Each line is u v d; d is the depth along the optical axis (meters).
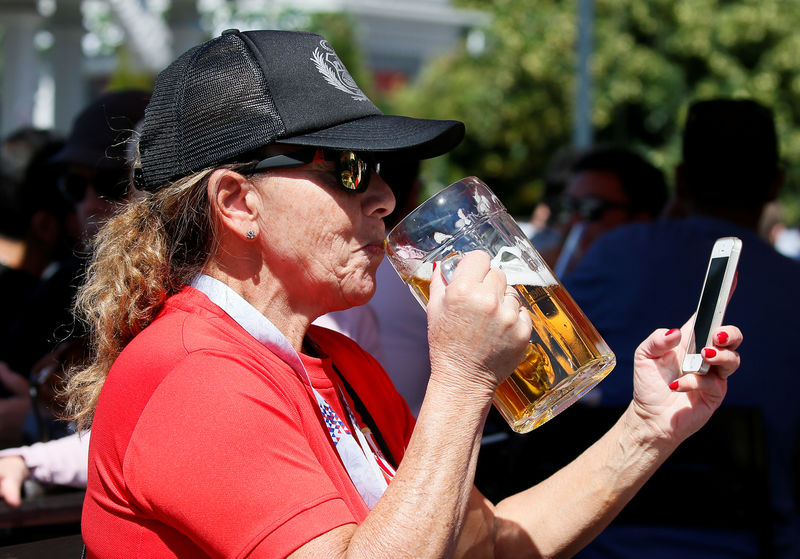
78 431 1.40
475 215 1.26
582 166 4.00
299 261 1.26
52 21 8.89
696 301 2.26
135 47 9.20
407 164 2.62
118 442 1.16
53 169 3.02
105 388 1.20
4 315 3.02
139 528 1.15
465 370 1.14
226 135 1.23
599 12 16.30
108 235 1.34
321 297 1.30
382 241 1.33
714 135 2.29
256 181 1.24
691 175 2.38
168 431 1.09
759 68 16.09
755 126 2.29
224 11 8.68
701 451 2.06
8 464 1.87
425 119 1.30
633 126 16.66
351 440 1.31
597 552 2.12
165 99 1.28
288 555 1.04
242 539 1.06
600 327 2.34
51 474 1.90
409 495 1.08
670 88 15.89
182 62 1.29
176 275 1.31
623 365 2.29
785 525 2.18
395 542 1.06
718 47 16.17
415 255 1.26
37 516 1.83
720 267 1.37
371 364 1.56
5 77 9.18
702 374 1.36
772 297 2.18
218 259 1.29
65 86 9.00
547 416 1.31
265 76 1.23
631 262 2.33
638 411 1.49
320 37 1.34
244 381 1.15
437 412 1.13
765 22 15.81
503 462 2.29
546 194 4.95
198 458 1.08
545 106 17.02
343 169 1.24
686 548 2.06
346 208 1.26
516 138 17.17
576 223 4.00
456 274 1.18
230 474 1.07
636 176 3.88
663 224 2.38
